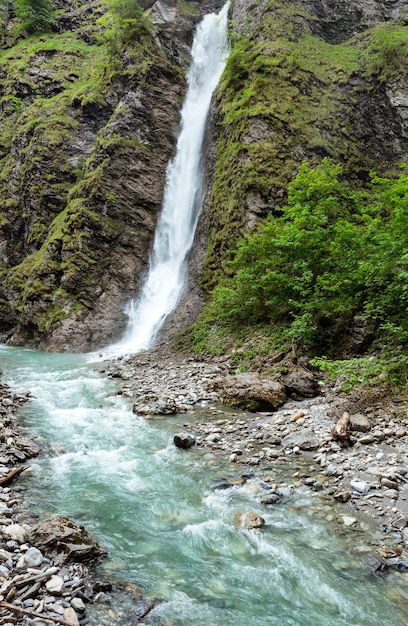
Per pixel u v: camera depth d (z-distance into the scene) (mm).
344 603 4039
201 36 31406
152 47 27891
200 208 20812
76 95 27891
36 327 21203
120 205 22797
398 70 19875
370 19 24594
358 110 19703
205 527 5234
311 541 4926
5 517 5105
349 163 18359
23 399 10234
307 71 20375
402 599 4062
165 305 20125
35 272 22078
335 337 11227
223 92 22547
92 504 5707
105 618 3697
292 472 6621
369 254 10602
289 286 12656
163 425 8875
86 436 8172
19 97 31609
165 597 4051
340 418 7906
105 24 31359
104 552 4656
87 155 26312
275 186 16984
